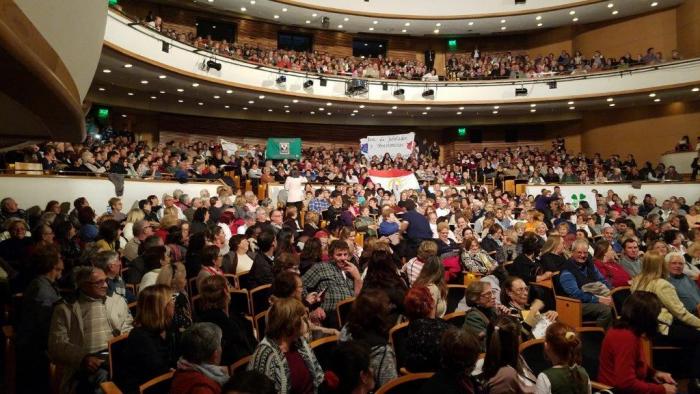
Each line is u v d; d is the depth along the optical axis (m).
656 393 3.12
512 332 2.88
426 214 9.60
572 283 5.44
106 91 17.33
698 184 16.36
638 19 21.05
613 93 18.97
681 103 19.94
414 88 20.00
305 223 7.65
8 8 1.97
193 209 9.58
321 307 4.61
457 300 5.84
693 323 4.33
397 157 17.97
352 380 2.47
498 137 24.03
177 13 19.73
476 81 20.23
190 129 20.28
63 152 11.24
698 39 18.97
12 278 4.92
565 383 2.76
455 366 2.48
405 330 3.69
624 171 18.50
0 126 4.50
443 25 22.05
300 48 22.73
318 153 19.39
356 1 20.70
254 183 14.88
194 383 2.50
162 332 3.34
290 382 2.75
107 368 3.41
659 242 6.25
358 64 20.78
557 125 23.27
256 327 4.52
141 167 12.59
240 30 21.20
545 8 20.67
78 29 3.16
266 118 21.28
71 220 7.18
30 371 3.85
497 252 7.91
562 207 12.05
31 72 2.45
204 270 4.67
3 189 9.38
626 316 3.29
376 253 4.32
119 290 4.26
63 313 3.58
